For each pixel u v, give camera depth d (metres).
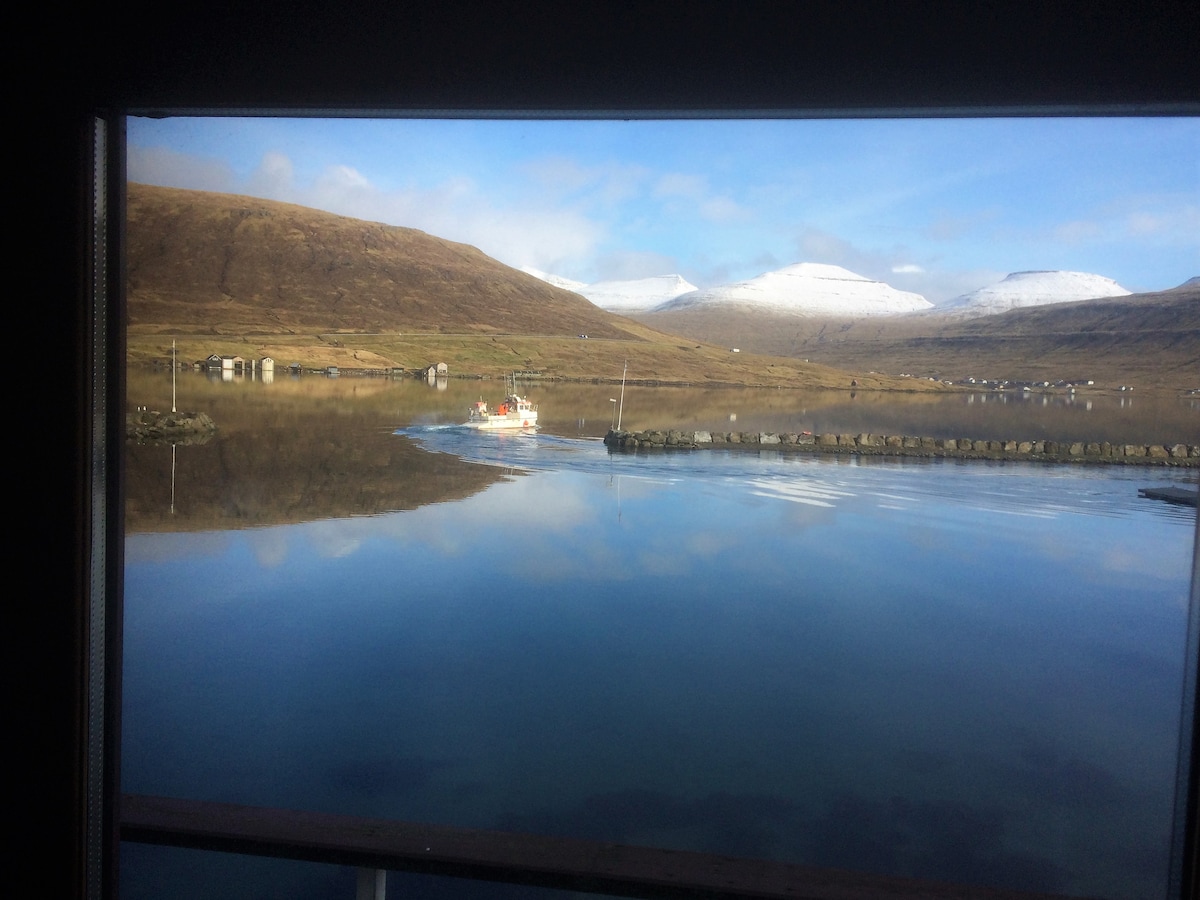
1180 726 1.93
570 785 6.74
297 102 1.91
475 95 1.89
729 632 11.54
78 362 1.90
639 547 17.36
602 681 9.34
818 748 7.63
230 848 2.52
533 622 11.89
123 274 2.01
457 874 2.45
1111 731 8.38
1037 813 6.60
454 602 13.06
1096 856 6.02
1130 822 6.52
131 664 9.58
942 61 1.77
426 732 7.64
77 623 1.95
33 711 1.96
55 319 1.89
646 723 8.05
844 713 8.60
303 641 10.73
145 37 1.86
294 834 2.54
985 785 7.04
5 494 1.92
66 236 1.88
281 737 7.47
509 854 2.48
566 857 2.50
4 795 2.00
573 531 18.78
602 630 11.58
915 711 8.71
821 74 1.81
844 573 15.29
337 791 6.56
